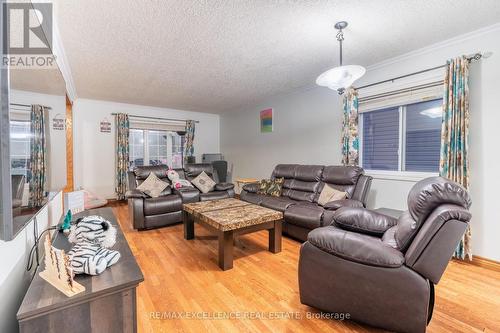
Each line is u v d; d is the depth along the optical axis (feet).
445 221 4.11
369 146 11.81
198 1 6.09
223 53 9.24
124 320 3.25
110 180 17.81
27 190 3.77
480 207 7.81
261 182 13.58
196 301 5.91
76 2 6.01
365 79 11.12
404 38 8.21
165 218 11.92
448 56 8.47
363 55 9.61
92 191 17.10
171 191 13.93
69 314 2.93
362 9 6.50
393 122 10.80
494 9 6.56
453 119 8.10
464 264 7.84
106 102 17.53
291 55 9.48
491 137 7.59
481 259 7.72
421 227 4.52
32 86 4.25
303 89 14.19
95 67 10.53
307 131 14.21
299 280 5.49
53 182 6.03
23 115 3.65
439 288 6.42
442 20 7.10
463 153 7.86
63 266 3.05
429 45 8.75
